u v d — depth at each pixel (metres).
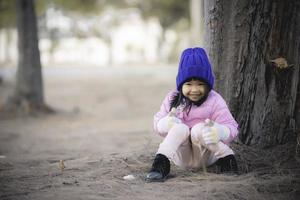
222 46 5.97
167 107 5.30
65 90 25.34
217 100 5.16
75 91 24.78
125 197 4.55
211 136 4.87
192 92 5.08
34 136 11.88
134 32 53.31
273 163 5.46
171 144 5.02
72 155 7.80
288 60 5.77
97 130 12.81
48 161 6.98
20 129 13.48
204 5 6.29
